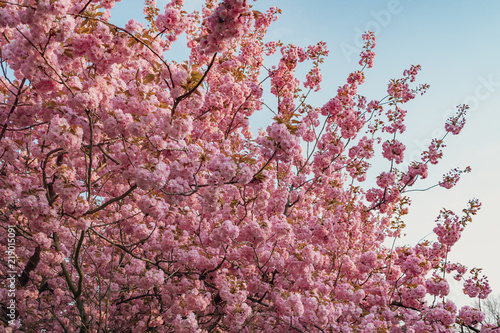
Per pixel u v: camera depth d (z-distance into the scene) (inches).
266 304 271.6
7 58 185.6
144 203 221.6
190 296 235.0
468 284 316.8
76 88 185.3
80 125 189.3
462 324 285.9
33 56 174.4
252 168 200.4
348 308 269.7
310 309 246.5
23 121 205.9
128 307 311.7
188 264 252.2
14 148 213.5
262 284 262.2
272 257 268.2
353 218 344.5
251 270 270.7
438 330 266.5
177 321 223.9
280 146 189.2
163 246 249.9
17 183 215.0
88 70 200.2
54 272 266.1
